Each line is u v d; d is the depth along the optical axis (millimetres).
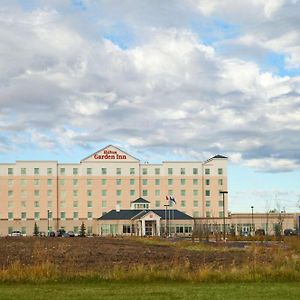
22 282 25141
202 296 20828
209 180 157875
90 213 154500
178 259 39156
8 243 66875
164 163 157000
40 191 153750
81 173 155125
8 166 153375
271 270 26828
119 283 25109
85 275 26062
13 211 152500
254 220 147250
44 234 145625
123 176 155625
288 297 20562
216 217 147875
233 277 26172
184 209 156250
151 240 85812
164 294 21359
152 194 156125
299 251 42812
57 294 21344
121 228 142625
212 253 49312
